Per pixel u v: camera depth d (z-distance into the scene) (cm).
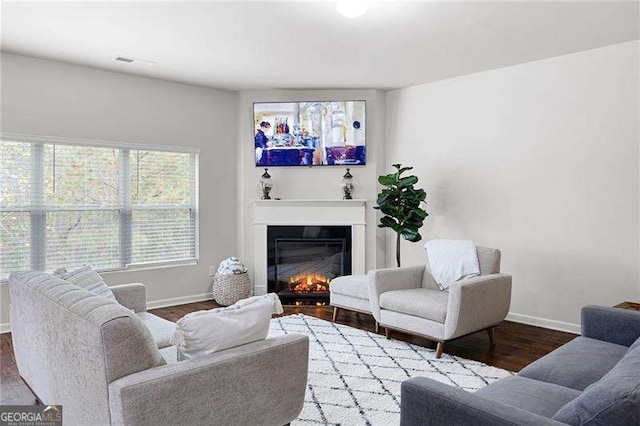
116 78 505
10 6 335
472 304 362
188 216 568
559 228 455
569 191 448
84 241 489
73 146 482
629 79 411
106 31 384
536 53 443
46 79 460
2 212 440
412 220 521
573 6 335
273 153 586
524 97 477
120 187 514
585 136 437
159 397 177
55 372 215
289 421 227
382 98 597
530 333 444
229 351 204
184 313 515
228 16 351
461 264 420
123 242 516
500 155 496
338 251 592
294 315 505
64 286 225
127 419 170
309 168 595
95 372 180
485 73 506
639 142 406
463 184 527
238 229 604
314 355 372
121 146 509
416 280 450
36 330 232
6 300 442
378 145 592
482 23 366
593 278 435
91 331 178
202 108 572
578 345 256
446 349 392
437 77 531
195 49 429
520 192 481
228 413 199
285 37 396
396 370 340
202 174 575
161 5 333
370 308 438
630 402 131
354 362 356
